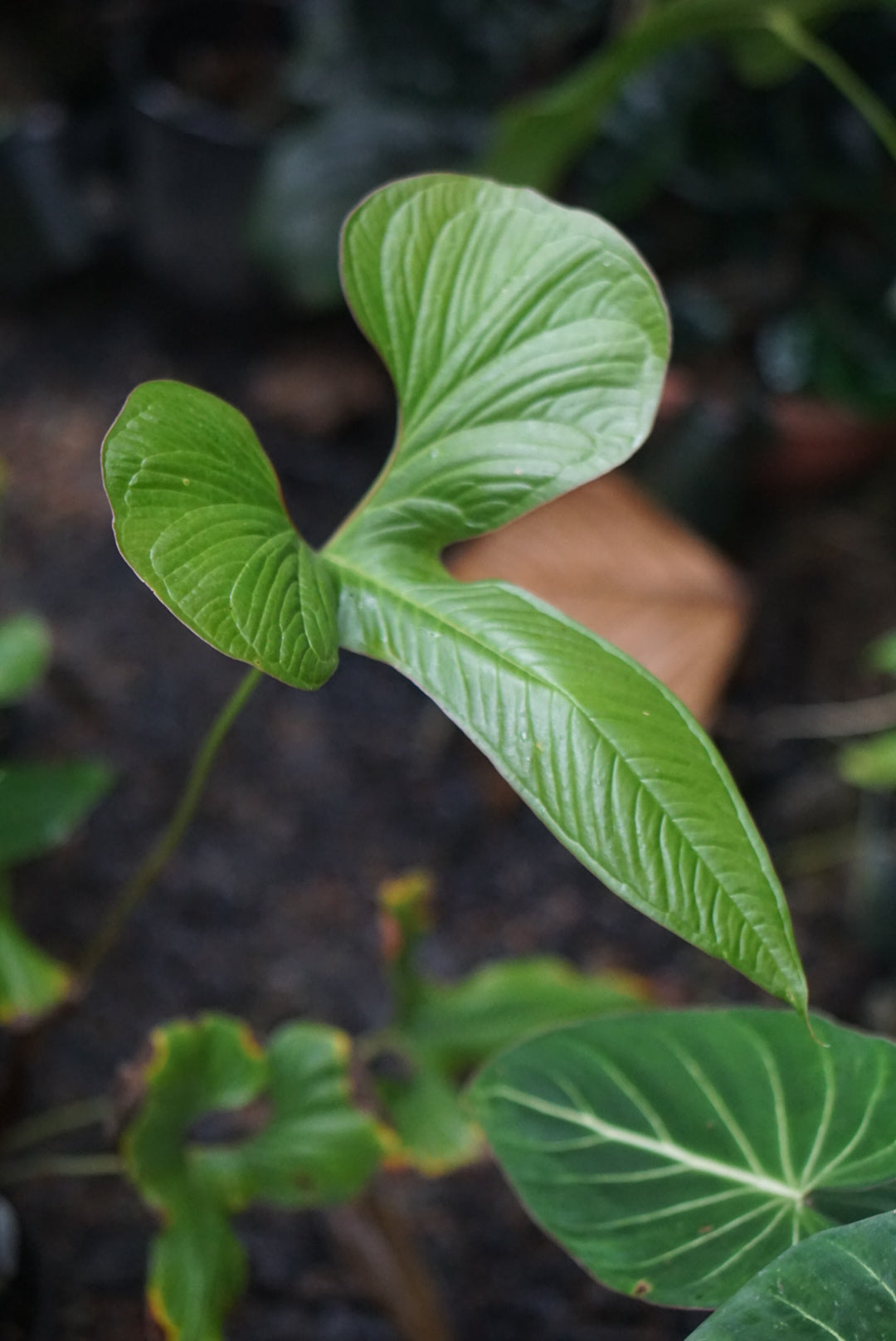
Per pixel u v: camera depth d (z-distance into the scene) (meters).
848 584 2.62
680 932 1.12
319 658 1.15
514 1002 1.59
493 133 2.38
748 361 2.79
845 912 2.10
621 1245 1.21
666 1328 1.63
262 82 3.11
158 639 2.45
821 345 2.61
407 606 1.18
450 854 2.17
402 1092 1.55
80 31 3.50
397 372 1.22
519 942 2.06
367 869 2.13
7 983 1.48
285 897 2.08
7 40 3.49
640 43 1.61
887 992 1.97
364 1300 1.62
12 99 3.33
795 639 2.51
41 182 3.00
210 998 1.93
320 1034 1.47
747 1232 1.21
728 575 2.16
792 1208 1.21
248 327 3.10
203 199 2.92
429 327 1.22
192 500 1.15
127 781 2.21
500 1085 1.27
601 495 2.27
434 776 2.29
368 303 1.22
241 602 1.14
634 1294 1.20
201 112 2.89
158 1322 1.37
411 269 1.22
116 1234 1.63
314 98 2.74
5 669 1.63
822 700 2.40
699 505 2.51
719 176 2.54
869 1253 1.14
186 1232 1.40
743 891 1.12
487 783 2.26
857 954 2.04
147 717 2.31
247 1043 1.43
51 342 3.02
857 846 2.18
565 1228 1.22
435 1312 1.56
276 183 2.62
